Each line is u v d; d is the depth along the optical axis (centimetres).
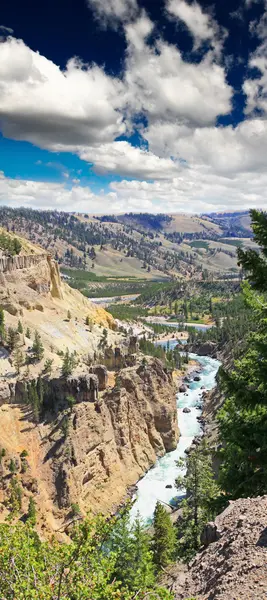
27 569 1390
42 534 5947
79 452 7238
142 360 10181
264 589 1226
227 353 18650
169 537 4494
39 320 10481
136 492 7788
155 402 9781
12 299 10400
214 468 6331
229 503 1884
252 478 2006
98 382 8600
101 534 1541
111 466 7844
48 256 13300
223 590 1313
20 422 7175
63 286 14650
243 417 2181
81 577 1388
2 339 8319
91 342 11150
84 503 6950
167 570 4028
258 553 1405
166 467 8800
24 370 7894
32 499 6050
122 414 8662
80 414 7638
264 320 2134
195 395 13775
